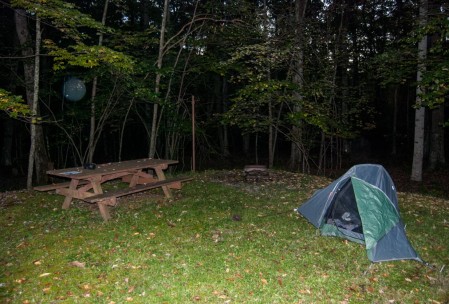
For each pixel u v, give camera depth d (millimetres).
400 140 23875
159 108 14961
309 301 4250
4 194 8570
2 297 4164
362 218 5574
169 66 12672
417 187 13023
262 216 7008
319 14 14984
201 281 4562
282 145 27453
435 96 8156
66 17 8422
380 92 24016
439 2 10852
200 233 6098
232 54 11477
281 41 11602
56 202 7785
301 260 5273
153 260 5090
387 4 17484
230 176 10523
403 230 5754
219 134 22531
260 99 11227
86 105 14031
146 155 24109
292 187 9320
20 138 19406
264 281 4633
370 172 6066
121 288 4375
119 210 7172
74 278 4590
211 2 12906
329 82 12266
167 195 8008
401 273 5051
